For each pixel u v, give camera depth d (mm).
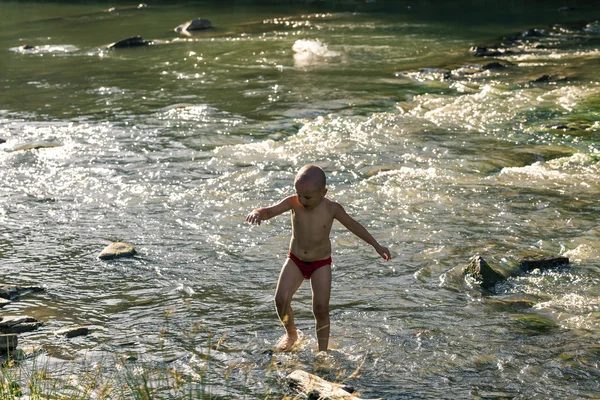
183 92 14453
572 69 15469
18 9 31844
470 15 25266
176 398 4383
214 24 25000
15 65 18219
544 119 11805
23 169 9883
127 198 8641
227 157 10172
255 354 5090
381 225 7613
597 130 11078
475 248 6949
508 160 9766
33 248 7219
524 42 19391
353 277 6422
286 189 8828
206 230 7594
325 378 4762
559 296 5977
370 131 11305
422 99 13344
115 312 5816
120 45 20625
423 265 6617
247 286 6270
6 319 5539
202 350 5148
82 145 10969
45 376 4613
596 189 8562
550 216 7746
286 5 30172
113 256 6922
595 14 24453
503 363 4934
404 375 4801
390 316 5664
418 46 19266
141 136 11383
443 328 5453
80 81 15930
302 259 5156
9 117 12867
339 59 17688
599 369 4824
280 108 12898
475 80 14844
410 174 9258
